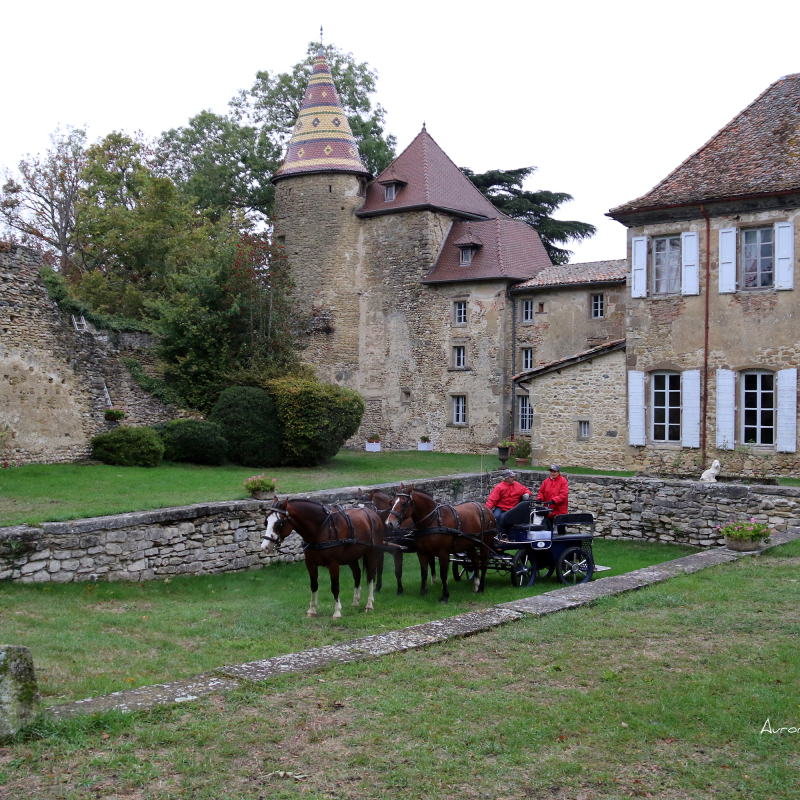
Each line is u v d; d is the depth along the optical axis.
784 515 16.14
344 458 28.31
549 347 30.59
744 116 22.23
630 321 21.94
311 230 34.91
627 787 5.03
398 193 34.34
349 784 5.04
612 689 6.62
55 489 16.52
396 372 34.06
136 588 11.88
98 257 34.91
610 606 9.27
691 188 20.84
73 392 22.22
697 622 8.57
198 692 6.42
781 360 19.69
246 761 5.32
